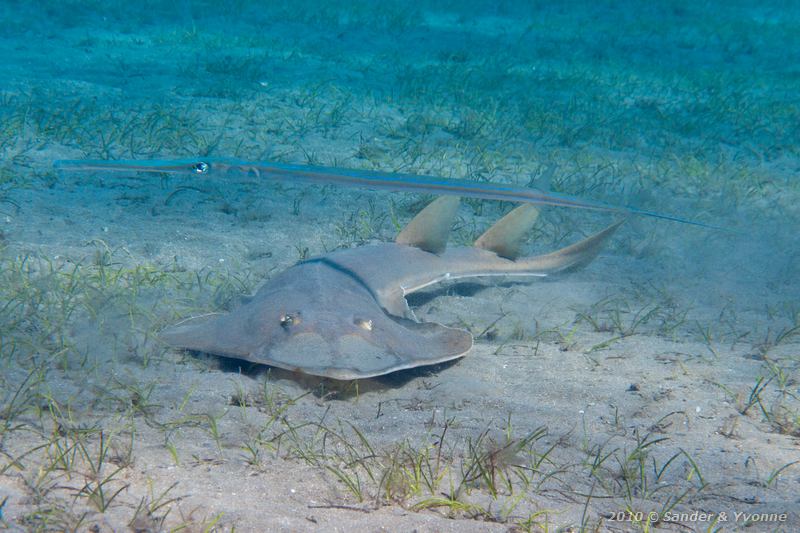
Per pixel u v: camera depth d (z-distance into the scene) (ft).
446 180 13.57
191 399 11.84
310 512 8.82
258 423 11.21
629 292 19.63
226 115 35.01
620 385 13.60
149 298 16.46
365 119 36.99
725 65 63.10
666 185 31.32
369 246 17.42
